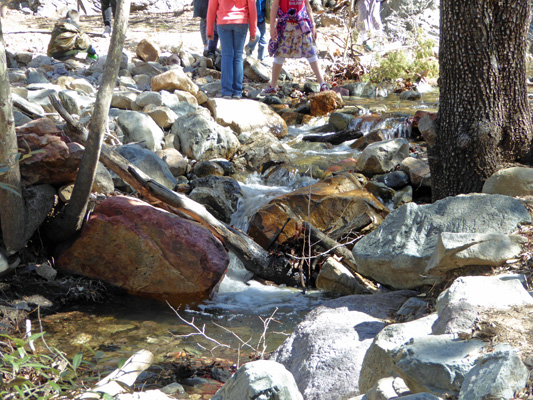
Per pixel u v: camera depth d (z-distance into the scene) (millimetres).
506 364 2193
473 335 2607
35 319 4730
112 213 5453
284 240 5934
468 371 2309
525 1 5145
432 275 4090
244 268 6031
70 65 9992
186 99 8789
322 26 14711
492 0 5070
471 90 5281
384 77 10914
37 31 13344
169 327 4770
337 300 4336
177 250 5297
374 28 12641
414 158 7035
